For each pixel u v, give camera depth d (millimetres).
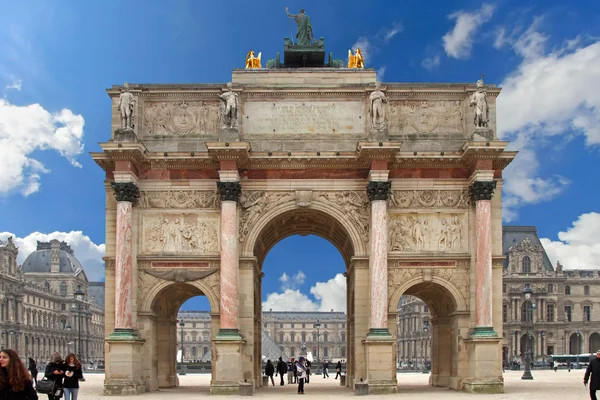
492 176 47125
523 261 189125
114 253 48062
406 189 48594
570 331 192000
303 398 41812
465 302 47562
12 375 15297
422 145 49250
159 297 49094
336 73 50375
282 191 48531
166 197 48500
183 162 48344
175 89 49594
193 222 48281
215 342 45438
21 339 184625
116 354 45125
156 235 48156
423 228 48281
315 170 48625
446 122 49688
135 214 47969
